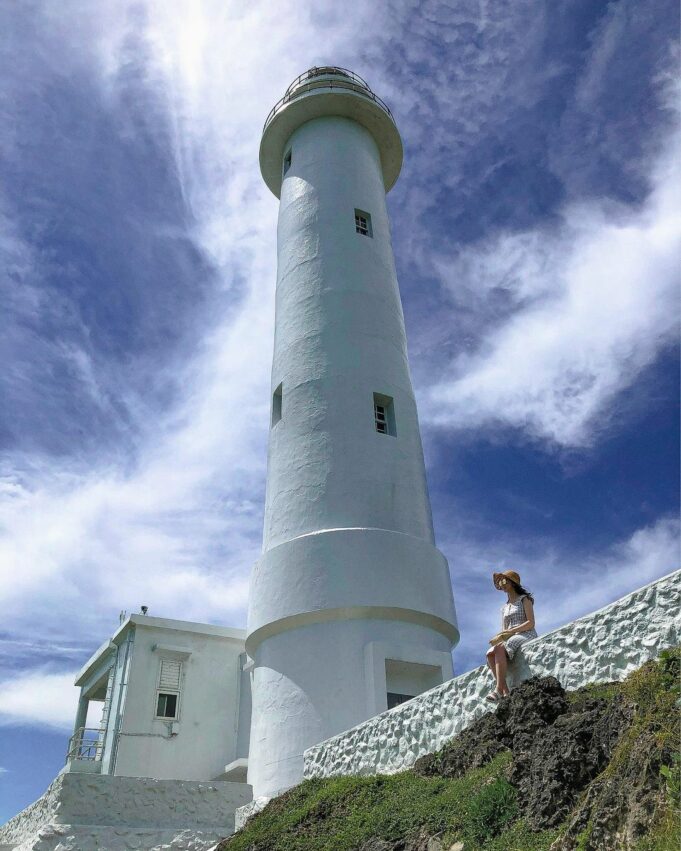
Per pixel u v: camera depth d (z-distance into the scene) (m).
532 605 10.13
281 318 20.64
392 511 17.16
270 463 18.70
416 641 15.69
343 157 22.86
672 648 7.89
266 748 15.01
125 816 13.81
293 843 10.20
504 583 10.32
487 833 7.62
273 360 20.45
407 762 11.08
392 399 18.91
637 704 7.54
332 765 12.86
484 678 10.16
